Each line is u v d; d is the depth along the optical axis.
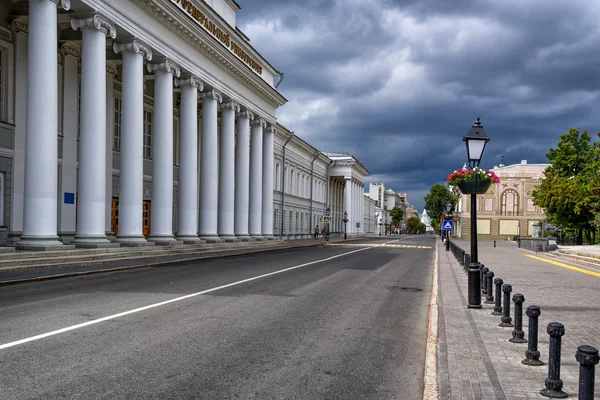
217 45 28.72
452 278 16.69
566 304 11.29
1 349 6.12
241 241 33.97
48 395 4.63
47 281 13.06
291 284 13.91
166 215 24.42
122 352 6.19
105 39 19.88
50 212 16.94
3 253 15.23
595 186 44.62
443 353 6.48
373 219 132.88
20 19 19.91
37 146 16.73
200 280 14.10
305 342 7.16
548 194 49.62
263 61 37.50
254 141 37.50
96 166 19.30
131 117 21.80
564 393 4.81
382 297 12.23
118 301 9.95
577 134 53.16
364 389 5.24
